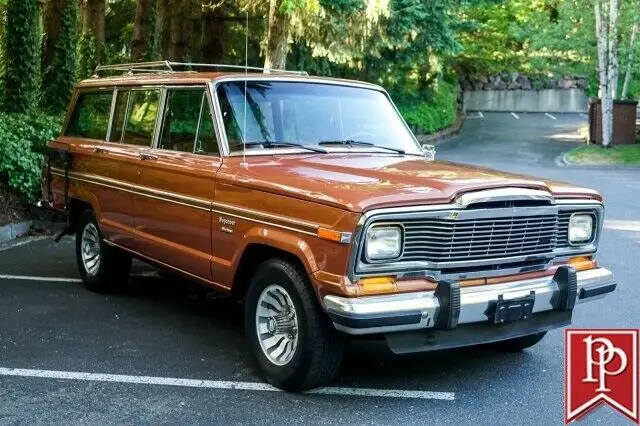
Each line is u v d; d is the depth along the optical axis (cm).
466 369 555
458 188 465
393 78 3234
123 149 671
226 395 494
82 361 554
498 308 473
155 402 481
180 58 2252
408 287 456
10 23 1544
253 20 2345
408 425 451
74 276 823
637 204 1450
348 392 503
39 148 1171
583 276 533
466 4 2700
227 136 561
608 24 2964
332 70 2948
